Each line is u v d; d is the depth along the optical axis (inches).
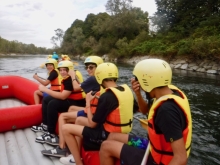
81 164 84.0
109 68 77.4
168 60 916.0
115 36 1676.9
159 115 49.7
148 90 55.9
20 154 103.5
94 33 2225.6
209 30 942.4
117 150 64.5
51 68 151.6
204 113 238.2
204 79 506.6
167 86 56.7
